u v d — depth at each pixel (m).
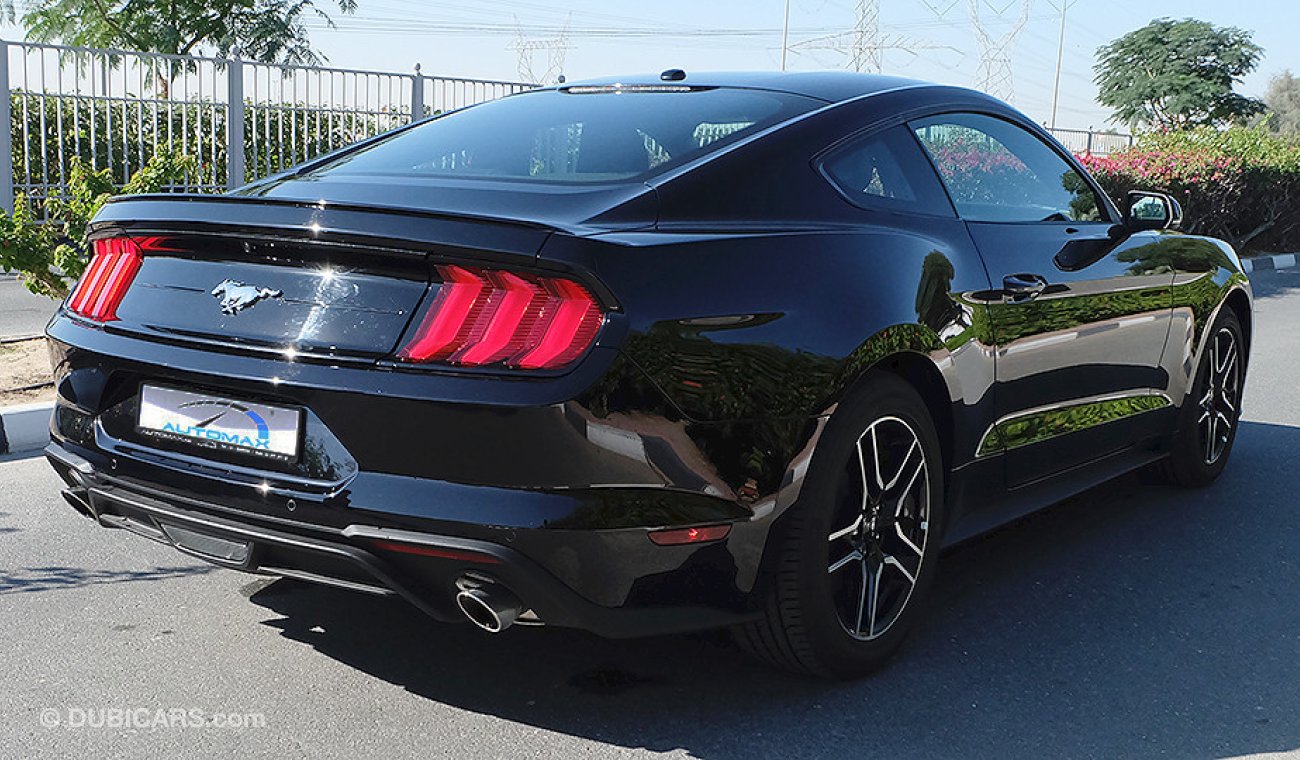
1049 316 3.54
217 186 11.95
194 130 11.83
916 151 3.37
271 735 2.65
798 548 2.70
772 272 2.68
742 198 2.87
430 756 2.57
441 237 2.44
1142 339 4.12
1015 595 3.62
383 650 3.11
